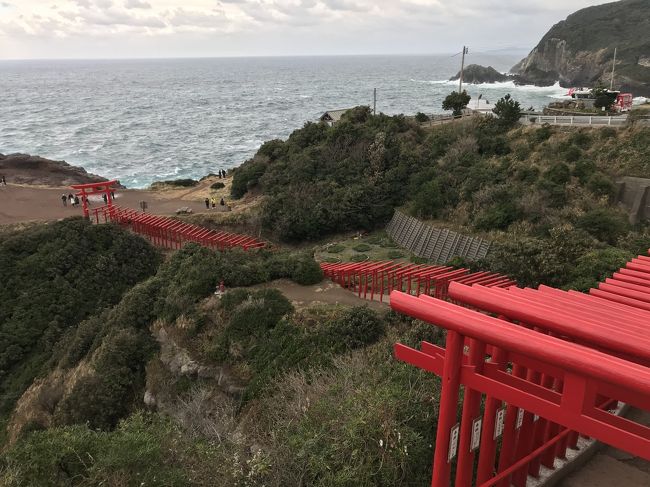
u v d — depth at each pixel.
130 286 33.47
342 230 40.72
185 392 20.67
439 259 32.81
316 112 148.88
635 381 4.68
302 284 25.89
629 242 24.28
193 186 55.94
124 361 22.89
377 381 12.43
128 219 38.88
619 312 7.21
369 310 20.28
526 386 6.28
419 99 173.88
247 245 35.41
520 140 40.12
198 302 23.89
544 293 8.31
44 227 35.03
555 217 29.89
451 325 5.98
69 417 20.80
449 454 6.71
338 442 10.09
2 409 25.91
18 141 102.50
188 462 10.93
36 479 10.55
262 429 14.81
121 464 10.07
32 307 30.16
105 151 92.38
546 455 8.23
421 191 38.44
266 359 19.50
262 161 49.84
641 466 8.54
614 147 34.75
